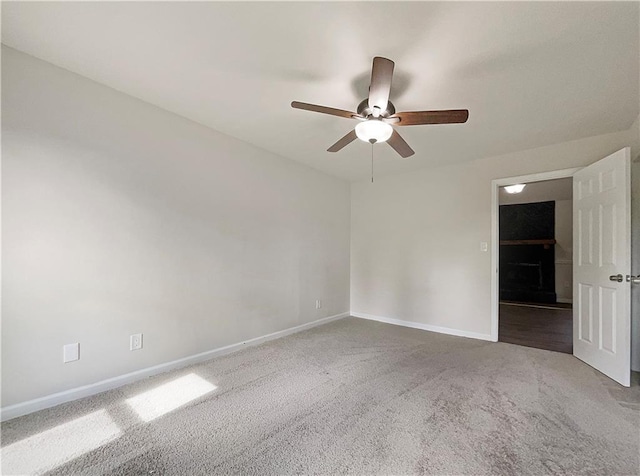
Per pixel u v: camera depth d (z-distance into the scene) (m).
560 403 2.04
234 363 2.74
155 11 1.47
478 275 3.65
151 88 2.21
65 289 2.00
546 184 5.37
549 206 6.36
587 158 3.00
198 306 2.77
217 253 2.94
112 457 1.51
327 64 1.87
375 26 1.54
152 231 2.45
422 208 4.14
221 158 2.97
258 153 3.35
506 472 1.42
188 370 2.57
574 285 3.00
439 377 2.46
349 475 1.40
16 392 1.82
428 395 2.16
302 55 1.79
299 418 1.86
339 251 4.64
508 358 2.92
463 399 2.10
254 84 2.12
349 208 4.88
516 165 3.42
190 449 1.57
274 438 1.66
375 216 4.62
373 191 4.65
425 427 1.77
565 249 6.18
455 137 2.98
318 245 4.22
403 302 4.28
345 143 2.39
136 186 2.36
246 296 3.21
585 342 2.81
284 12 1.46
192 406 1.99
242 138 3.12
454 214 3.86
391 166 4.02
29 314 1.86
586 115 2.51
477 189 3.70
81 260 2.07
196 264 2.76
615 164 2.46
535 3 1.37
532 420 1.84
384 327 4.12
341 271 4.68
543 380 2.41
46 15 1.51
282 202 3.65
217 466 1.45
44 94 1.92
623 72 1.90
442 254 3.95
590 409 1.96
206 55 1.82
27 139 1.86
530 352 3.10
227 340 3.02
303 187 3.96
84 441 1.62
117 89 2.23
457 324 3.79
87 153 2.10
